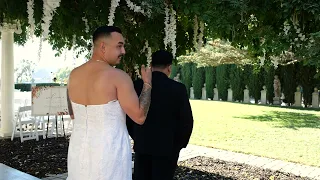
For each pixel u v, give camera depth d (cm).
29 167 510
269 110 1579
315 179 485
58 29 407
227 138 837
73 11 357
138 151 276
